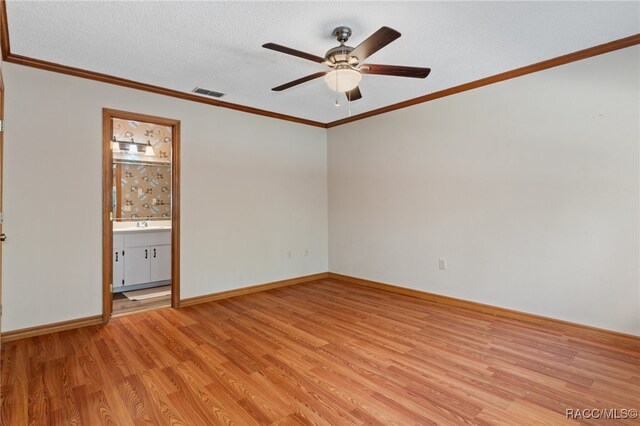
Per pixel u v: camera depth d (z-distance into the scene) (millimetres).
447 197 3842
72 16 2236
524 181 3254
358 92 2764
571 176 2979
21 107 2898
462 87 3627
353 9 2184
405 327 3154
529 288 3246
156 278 4898
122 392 2080
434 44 2676
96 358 2531
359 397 2027
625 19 2326
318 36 2523
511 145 3330
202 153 3977
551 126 3076
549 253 3117
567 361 2445
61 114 3086
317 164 5195
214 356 2570
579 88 2912
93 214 3252
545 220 3133
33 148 2957
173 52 2775
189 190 3877
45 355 2578
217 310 3688
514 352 2604
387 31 1903
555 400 1979
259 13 2223
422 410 1898
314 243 5168
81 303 3189
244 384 2174
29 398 2010
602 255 2836
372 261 4680
